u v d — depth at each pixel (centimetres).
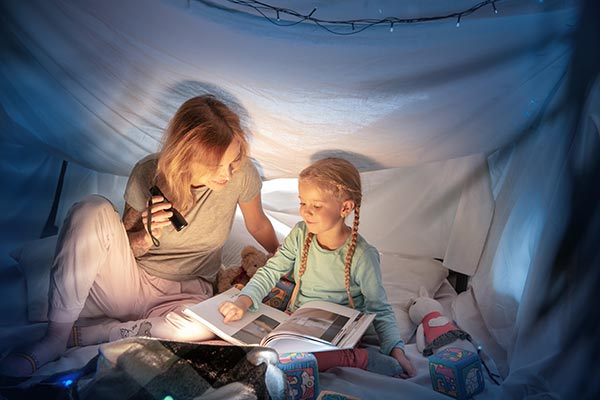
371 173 197
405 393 134
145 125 177
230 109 159
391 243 205
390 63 149
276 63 151
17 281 164
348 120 162
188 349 119
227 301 161
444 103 157
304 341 142
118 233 153
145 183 163
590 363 126
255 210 183
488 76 150
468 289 194
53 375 133
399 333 160
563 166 139
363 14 145
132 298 162
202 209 165
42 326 149
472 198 187
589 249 130
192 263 174
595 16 137
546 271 139
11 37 156
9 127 180
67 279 142
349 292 163
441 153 173
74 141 186
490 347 166
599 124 130
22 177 190
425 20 144
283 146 175
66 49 157
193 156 147
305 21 146
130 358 117
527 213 166
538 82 150
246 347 120
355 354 148
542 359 133
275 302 173
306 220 160
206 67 154
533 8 142
